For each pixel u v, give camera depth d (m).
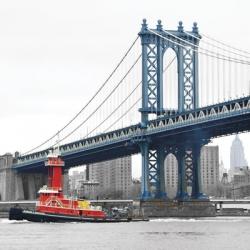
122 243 133.75
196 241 137.12
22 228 172.38
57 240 140.12
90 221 196.62
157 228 171.88
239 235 150.62
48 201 196.88
